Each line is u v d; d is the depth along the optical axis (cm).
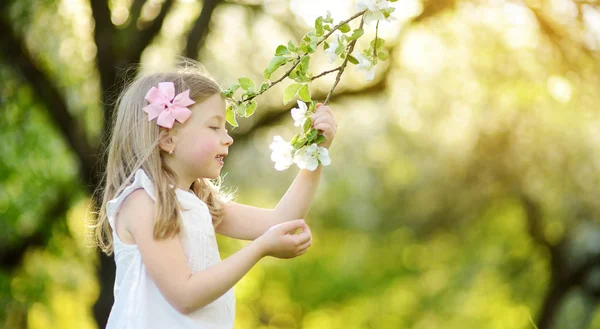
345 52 253
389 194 1333
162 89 242
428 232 1302
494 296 1305
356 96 669
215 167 247
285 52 251
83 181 605
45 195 766
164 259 231
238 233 269
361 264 1653
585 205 958
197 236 242
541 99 678
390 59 647
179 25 641
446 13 614
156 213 233
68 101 687
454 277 1381
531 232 1049
